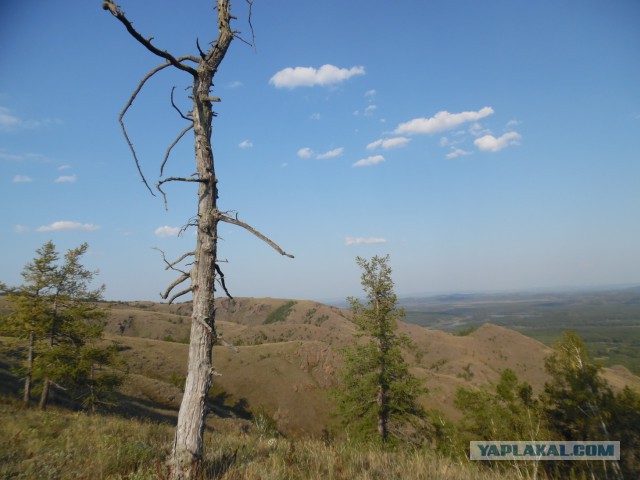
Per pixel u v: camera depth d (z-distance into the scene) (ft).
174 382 181.68
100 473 15.66
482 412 35.42
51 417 30.58
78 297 70.44
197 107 15.98
